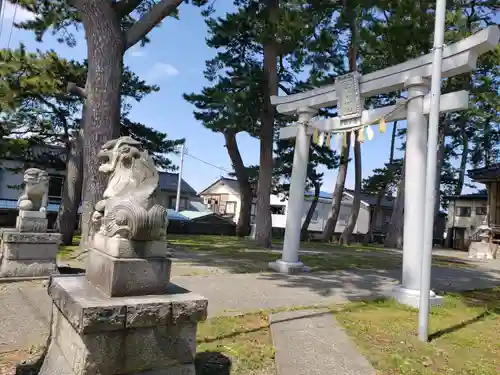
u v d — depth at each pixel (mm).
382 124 7945
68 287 3182
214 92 16469
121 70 11078
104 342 2740
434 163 5379
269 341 4648
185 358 3068
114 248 3018
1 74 13109
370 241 31531
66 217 13703
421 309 4996
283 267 10258
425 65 7312
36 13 14523
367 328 5266
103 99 10617
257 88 17125
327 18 13312
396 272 11672
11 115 15961
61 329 3250
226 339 4613
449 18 15188
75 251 11078
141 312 2805
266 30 15156
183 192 36000
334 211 26000
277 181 27922
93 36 10703
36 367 3572
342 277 9992
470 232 31844
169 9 11172
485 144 35312
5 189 23672
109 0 10711
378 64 17344
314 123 10039
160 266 3137
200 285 7777
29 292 6473
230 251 14680
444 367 4062
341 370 3820
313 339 4660
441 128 25938
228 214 38938
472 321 6078
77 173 13938
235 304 6355
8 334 4457
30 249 7523
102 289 3068
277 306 6379
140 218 3014
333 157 23438
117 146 3498
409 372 3863
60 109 16891
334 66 15344
